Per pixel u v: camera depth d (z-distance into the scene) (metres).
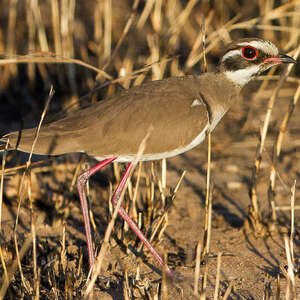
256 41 11.37
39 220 12.84
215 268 11.20
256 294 10.19
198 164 16.56
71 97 19.22
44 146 10.52
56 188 14.30
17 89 20.42
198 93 11.16
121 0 25.97
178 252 11.80
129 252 11.61
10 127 18.25
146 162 13.09
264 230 12.56
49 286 10.41
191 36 21.72
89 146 10.59
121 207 11.05
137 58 19.14
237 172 15.94
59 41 19.08
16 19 22.94
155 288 9.85
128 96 10.89
